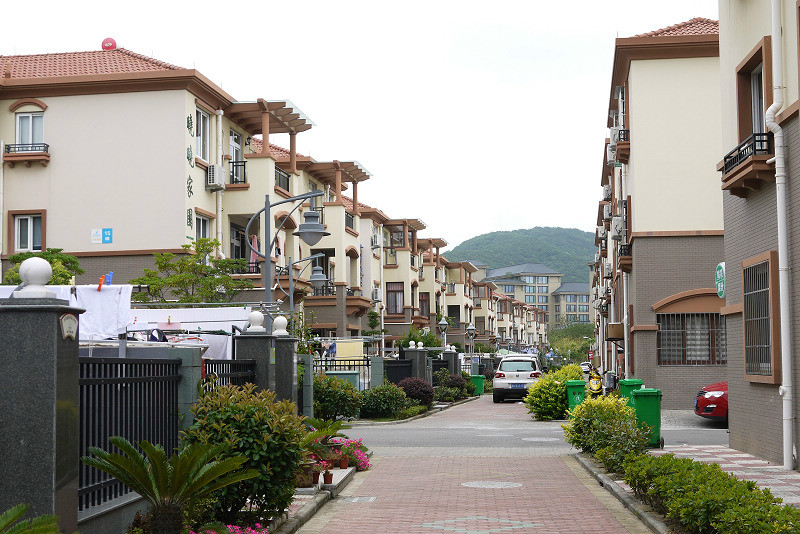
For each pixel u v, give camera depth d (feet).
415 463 51.98
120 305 42.55
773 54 45.29
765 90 47.26
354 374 97.91
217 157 106.11
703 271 92.27
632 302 98.17
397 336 203.21
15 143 98.37
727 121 54.95
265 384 39.29
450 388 127.13
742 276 51.29
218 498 28.81
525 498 38.47
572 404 83.71
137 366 28.07
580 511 34.99
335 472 45.11
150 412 28.91
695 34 93.71
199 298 81.10
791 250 44.29
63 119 98.32
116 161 97.50
